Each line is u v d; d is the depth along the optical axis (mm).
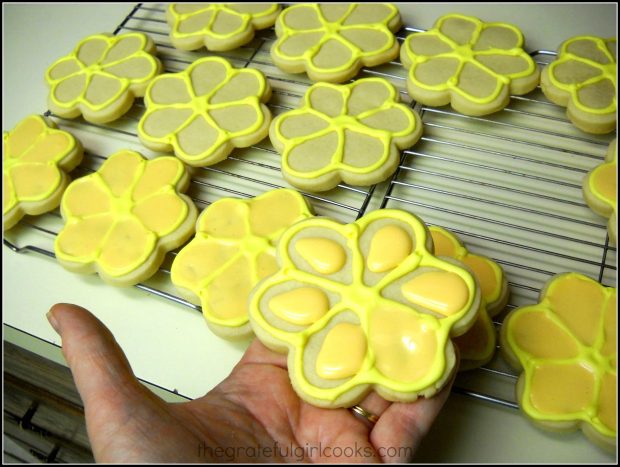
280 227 296
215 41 381
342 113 334
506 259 290
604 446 236
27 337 303
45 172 339
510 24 365
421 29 384
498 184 312
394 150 317
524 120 337
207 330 290
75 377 218
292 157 320
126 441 203
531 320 262
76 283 315
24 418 383
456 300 223
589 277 271
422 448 248
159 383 278
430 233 265
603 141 321
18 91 401
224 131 335
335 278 238
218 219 305
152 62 379
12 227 339
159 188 322
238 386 245
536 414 241
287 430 233
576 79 329
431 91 337
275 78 377
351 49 362
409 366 218
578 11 382
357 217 311
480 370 265
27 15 445
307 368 225
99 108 360
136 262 296
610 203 287
